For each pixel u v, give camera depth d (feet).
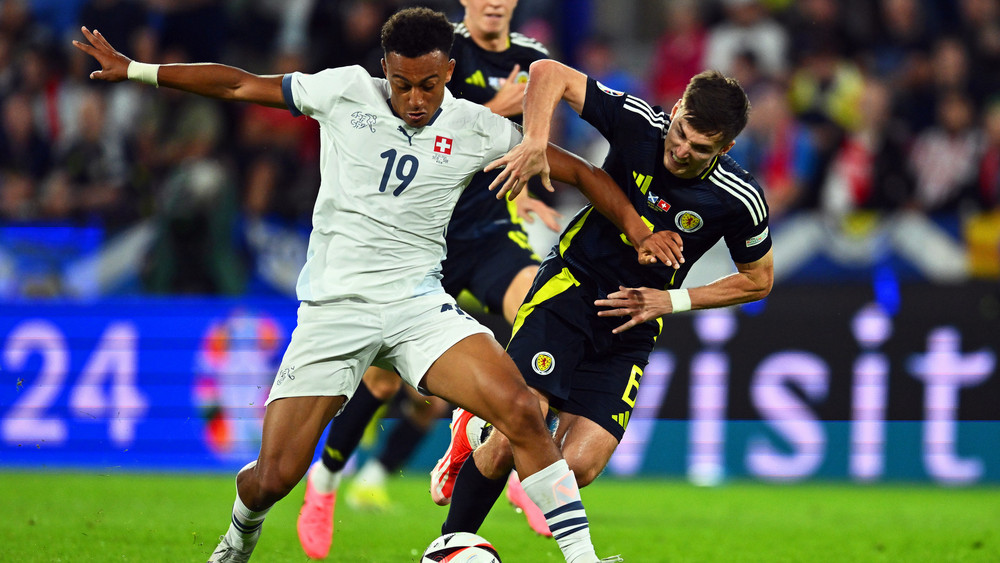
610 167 50.78
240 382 109.19
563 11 152.76
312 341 44.24
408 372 44.98
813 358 104.63
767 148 127.54
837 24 139.23
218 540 62.44
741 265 51.26
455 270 66.90
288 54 136.87
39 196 133.59
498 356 44.04
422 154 44.39
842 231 118.01
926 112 130.00
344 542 65.21
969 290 103.14
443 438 108.17
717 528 74.13
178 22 139.85
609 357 51.85
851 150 126.93
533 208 67.92
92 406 110.42
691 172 48.08
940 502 91.40
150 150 130.21
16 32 144.97
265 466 43.80
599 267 51.44
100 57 45.42
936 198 125.18
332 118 44.62
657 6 157.89
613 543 66.18
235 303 110.22
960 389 102.73
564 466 43.86
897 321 103.86
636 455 106.52
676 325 106.93
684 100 46.29
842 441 103.86
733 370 105.70
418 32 41.65
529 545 64.69
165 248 118.83
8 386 111.34
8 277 118.11
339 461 59.16
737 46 138.31
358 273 44.32
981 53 133.69
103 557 55.72
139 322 111.04
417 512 81.10
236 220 119.96
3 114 137.18
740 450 104.99
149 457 109.09
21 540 61.31
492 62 66.85
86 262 119.03
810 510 85.35
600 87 49.67
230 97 45.80
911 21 139.13
